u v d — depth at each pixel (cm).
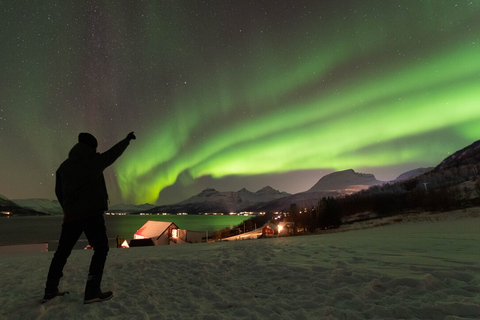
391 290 299
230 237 6141
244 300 306
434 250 544
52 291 308
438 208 3522
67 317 264
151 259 566
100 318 261
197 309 284
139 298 322
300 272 407
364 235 1060
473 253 484
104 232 319
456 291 276
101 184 325
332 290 319
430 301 261
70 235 309
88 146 324
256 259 543
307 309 270
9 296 336
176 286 374
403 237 864
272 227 5416
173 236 4653
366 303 271
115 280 409
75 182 307
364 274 356
